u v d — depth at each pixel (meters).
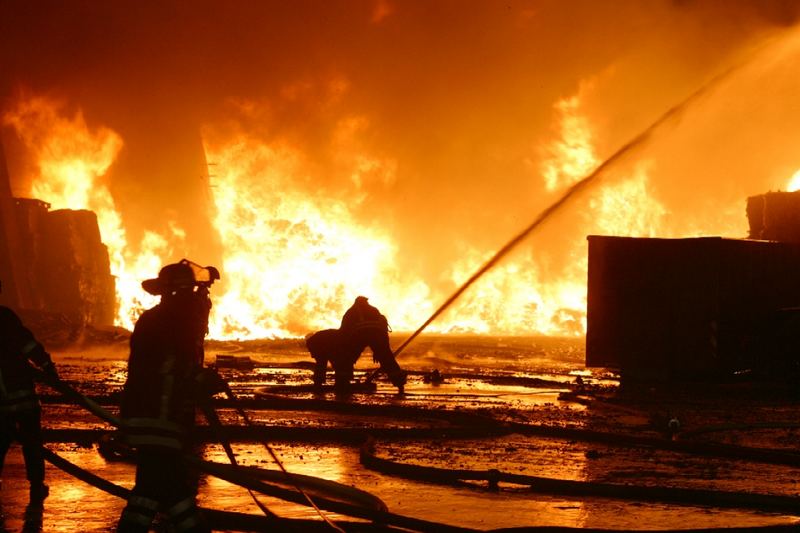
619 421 14.54
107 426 13.10
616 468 10.03
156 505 5.46
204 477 9.02
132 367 5.56
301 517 7.24
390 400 18.00
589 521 7.34
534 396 19.28
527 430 12.79
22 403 7.20
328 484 6.88
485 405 17.06
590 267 22.91
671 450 11.51
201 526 5.54
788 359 20.12
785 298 22.66
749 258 22.03
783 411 16.55
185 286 5.73
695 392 20.34
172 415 5.49
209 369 5.61
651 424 13.51
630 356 22.38
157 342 5.52
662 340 22.03
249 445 11.30
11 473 9.16
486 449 11.30
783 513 7.80
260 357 36.75
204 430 11.60
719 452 11.06
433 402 17.62
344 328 19.88
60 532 6.72
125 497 7.11
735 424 13.69
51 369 7.33
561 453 11.10
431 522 6.64
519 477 8.62
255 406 15.95
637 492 8.27
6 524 6.94
